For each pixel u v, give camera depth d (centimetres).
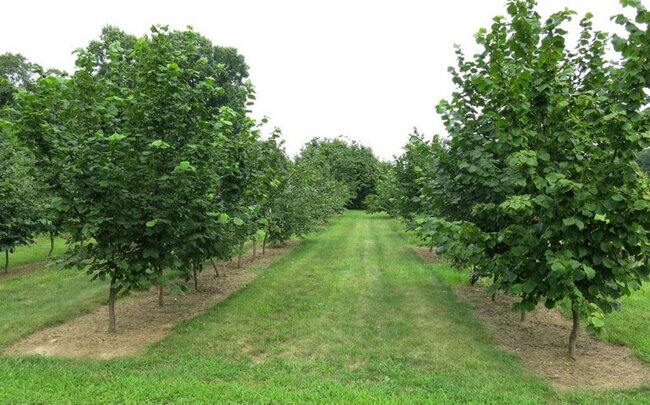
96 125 523
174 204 527
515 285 432
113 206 512
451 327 610
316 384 424
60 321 635
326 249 1410
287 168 1344
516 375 452
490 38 540
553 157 462
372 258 1215
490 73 501
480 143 580
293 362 485
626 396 409
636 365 491
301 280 920
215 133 575
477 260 465
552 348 543
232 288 863
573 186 385
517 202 393
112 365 471
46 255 1404
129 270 531
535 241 420
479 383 432
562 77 470
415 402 385
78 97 525
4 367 461
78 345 541
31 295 799
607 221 415
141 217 528
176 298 781
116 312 689
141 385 414
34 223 1108
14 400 383
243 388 411
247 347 536
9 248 1100
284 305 721
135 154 522
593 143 440
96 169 488
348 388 414
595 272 409
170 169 534
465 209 621
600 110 425
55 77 484
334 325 615
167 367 469
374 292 814
